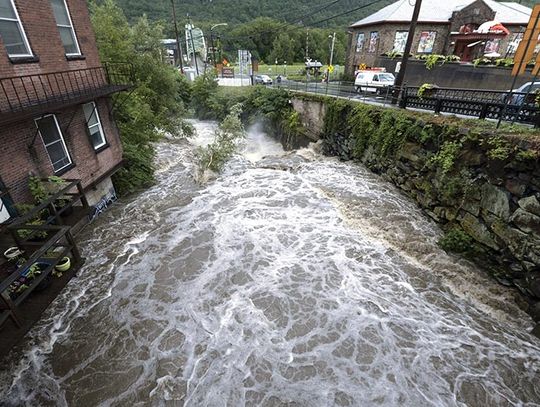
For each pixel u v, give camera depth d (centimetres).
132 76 1582
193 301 725
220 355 596
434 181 994
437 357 595
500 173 759
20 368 572
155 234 985
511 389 546
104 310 702
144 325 662
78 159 927
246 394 529
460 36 2492
